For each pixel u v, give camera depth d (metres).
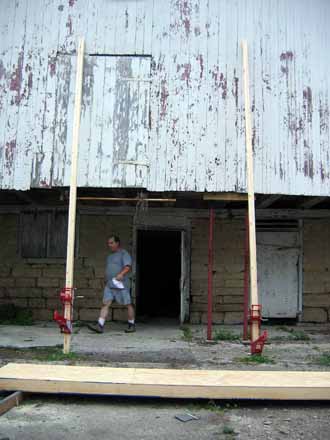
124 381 4.98
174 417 4.60
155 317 12.16
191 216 10.63
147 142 7.88
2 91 8.00
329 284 10.57
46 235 10.50
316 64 8.28
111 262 9.10
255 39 8.20
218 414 4.69
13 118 7.93
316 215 10.66
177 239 15.27
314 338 8.88
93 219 10.55
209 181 7.82
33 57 8.09
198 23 8.18
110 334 8.84
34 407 4.80
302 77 8.20
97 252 10.45
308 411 4.81
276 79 8.14
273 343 8.26
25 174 7.81
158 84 8.02
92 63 8.06
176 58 8.09
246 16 8.25
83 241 10.47
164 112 7.95
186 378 5.18
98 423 4.41
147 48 8.09
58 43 8.11
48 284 10.34
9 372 5.23
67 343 6.90
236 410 4.82
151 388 4.91
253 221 7.41
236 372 5.49
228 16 8.22
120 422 4.45
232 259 10.52
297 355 7.19
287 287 10.59
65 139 7.88
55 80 8.02
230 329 9.67
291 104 8.11
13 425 4.30
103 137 7.89
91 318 10.27
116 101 7.98
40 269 10.41
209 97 8.01
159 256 15.49
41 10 8.20
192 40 8.13
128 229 10.56
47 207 10.55
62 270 10.38
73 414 4.64
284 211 10.66
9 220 10.61
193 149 7.88
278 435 4.16
